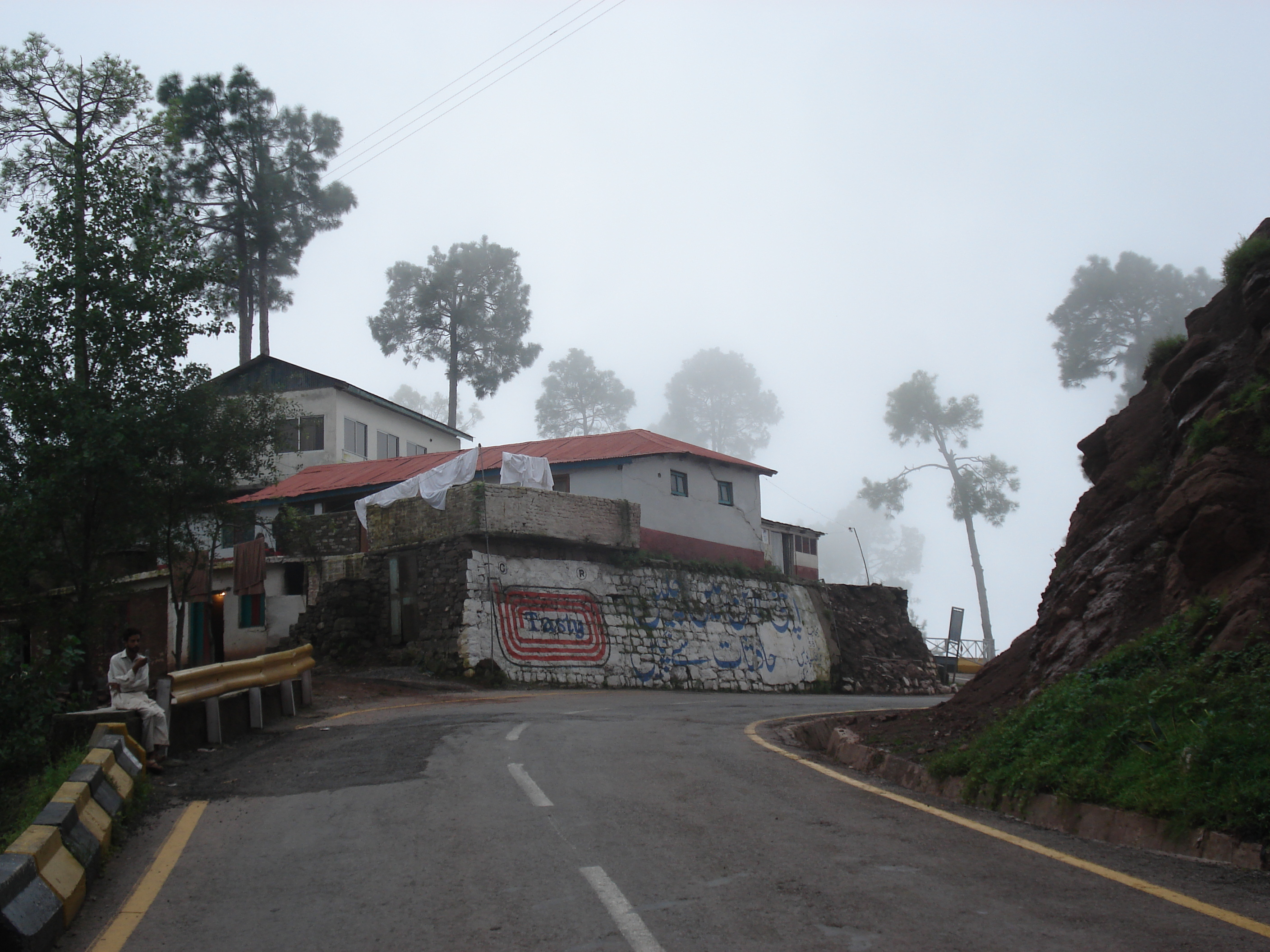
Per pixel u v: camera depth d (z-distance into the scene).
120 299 16.38
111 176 16.97
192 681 13.05
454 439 50.81
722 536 36.84
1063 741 8.30
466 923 5.22
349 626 28.64
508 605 27.62
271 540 34.34
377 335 55.75
